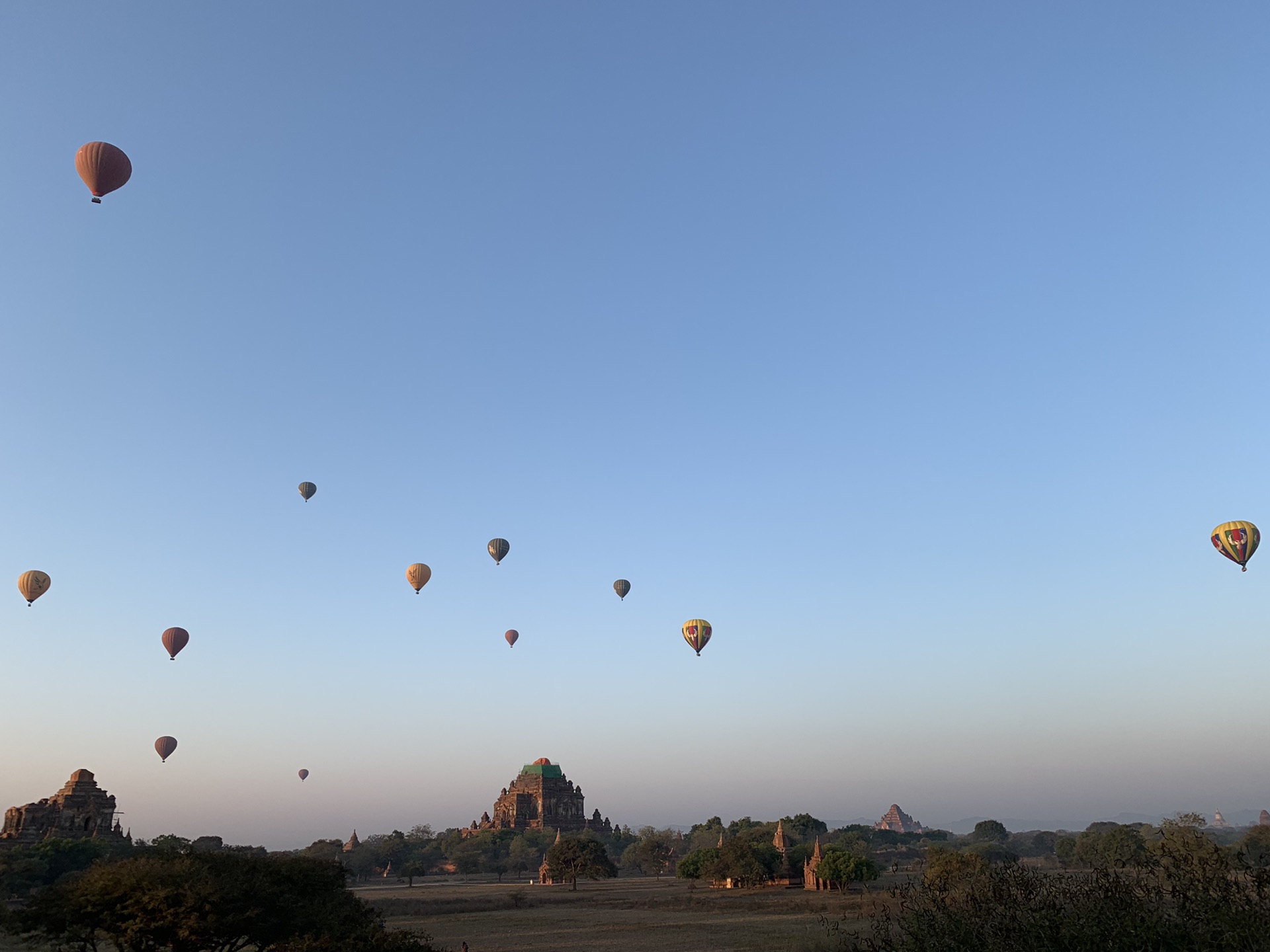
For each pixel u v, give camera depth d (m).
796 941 54.69
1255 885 13.77
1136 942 13.60
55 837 123.12
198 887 31.36
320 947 30.97
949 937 15.62
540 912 98.38
